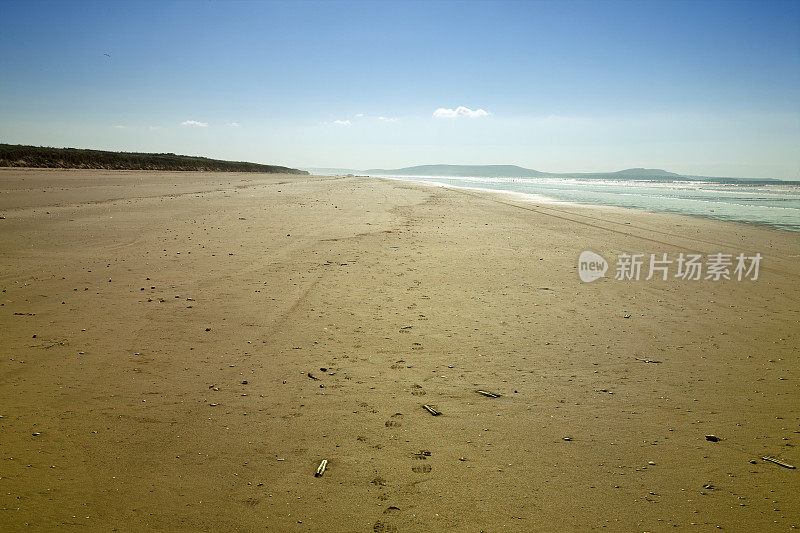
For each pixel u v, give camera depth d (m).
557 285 8.27
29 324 5.74
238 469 3.25
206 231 12.12
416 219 16.08
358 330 5.89
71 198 17.48
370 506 2.93
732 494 3.09
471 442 3.63
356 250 10.55
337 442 3.59
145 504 2.89
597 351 5.43
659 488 3.14
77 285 7.38
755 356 5.36
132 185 25.53
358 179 55.78
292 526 2.75
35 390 4.21
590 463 3.40
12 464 3.20
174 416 3.88
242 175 54.88
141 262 8.89
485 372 4.84
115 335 5.51
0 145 40.19
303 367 4.86
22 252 9.26
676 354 5.39
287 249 10.38
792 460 3.46
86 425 3.71
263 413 3.97
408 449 3.53
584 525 2.80
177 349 5.19
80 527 2.68
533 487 3.13
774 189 55.72
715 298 7.73
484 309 6.86
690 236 14.23
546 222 16.58
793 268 10.05
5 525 2.65
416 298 7.29
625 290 8.09
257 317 6.24
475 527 2.77
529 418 3.99
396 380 4.62
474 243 11.98
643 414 4.09
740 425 3.93
